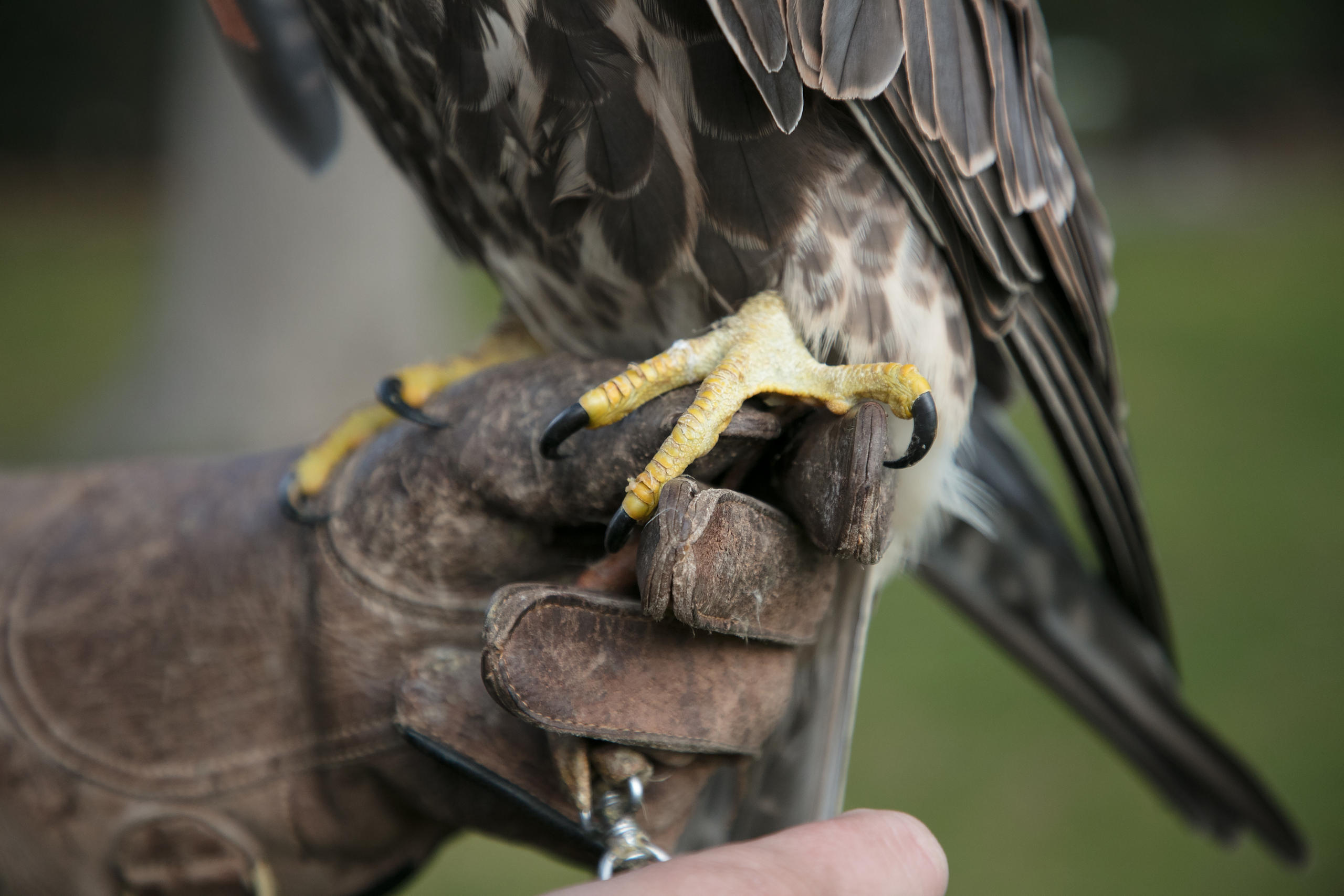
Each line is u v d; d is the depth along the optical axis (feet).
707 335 2.30
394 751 2.31
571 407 2.23
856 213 2.34
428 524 2.29
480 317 10.77
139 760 2.36
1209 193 19.51
